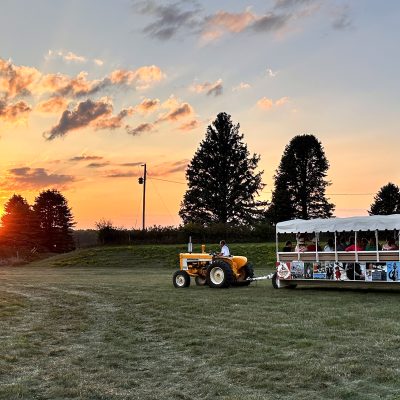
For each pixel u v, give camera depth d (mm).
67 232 103562
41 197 102438
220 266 20672
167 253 46531
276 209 78312
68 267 44656
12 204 100312
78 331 12188
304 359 8875
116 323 13062
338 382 7703
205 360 9227
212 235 57781
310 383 7684
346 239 20641
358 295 17516
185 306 15195
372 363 8508
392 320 12234
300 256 19828
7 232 97312
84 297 18172
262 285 22109
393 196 81312
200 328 11852
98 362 9305
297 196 78938
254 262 40750
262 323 12203
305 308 14430
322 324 11914
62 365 9117
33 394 7551
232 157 81125
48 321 13547
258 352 9508
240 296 17516
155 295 18156
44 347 10609
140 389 7719
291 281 19984
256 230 57562
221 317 13195
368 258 18344
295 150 79000
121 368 8898
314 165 79125
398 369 8133
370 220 18141
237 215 81750
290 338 10555
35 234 99375
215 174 80875
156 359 9445
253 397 7105
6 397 7348
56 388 7730
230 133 81875
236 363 8898
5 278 29562
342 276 18812
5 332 12148
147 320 13250
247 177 82062
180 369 8734
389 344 9742
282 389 7488
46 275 32938
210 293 18672
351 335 10656
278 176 79750
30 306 16312
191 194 81125
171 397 7301
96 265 44719
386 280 17953
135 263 44219
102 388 7711
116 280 26453
